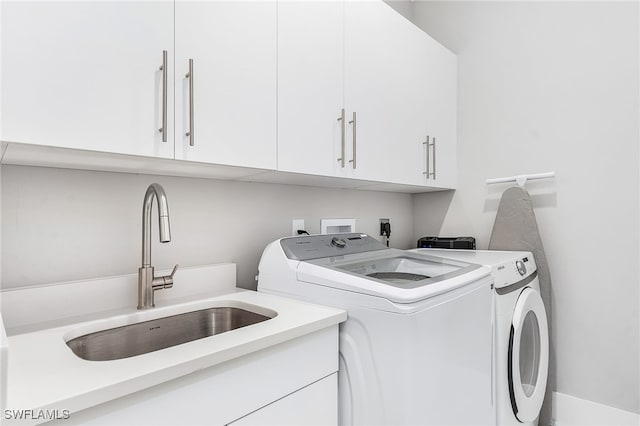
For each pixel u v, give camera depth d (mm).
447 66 2158
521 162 1995
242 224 1543
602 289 1720
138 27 910
